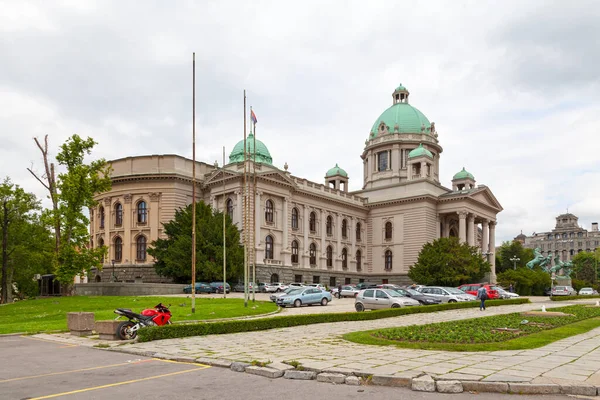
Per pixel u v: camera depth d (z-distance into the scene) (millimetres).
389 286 64875
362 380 12570
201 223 66625
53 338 22719
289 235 81250
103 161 55750
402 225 96688
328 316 29484
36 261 69500
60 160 54781
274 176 78625
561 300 58156
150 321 22766
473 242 96562
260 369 13633
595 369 13367
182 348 18297
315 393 11453
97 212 83062
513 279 80500
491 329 22656
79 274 53500
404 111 110438
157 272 68062
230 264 65000
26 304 47812
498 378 12094
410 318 32500
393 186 99562
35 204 69875
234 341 20266
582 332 22781
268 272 74812
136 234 77062
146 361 16031
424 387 11672
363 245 100750
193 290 34062
